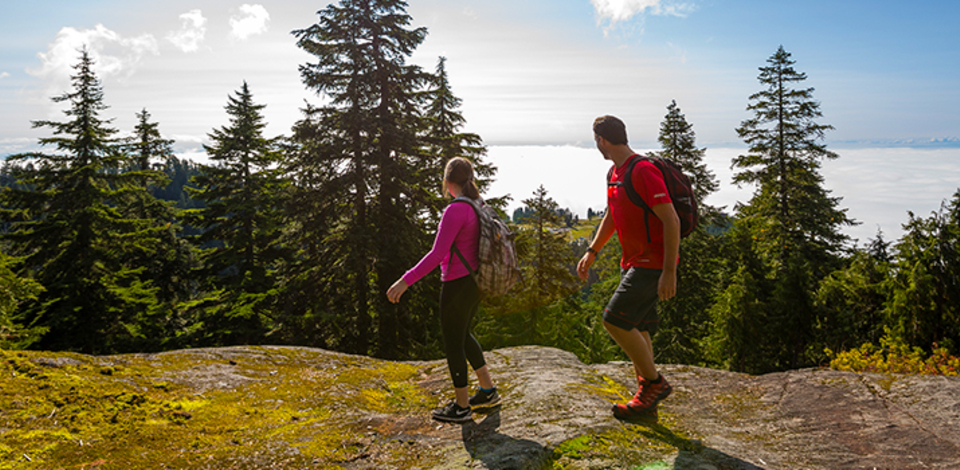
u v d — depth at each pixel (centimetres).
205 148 2322
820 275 2702
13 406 260
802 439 259
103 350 2083
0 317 1563
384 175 1739
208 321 2130
